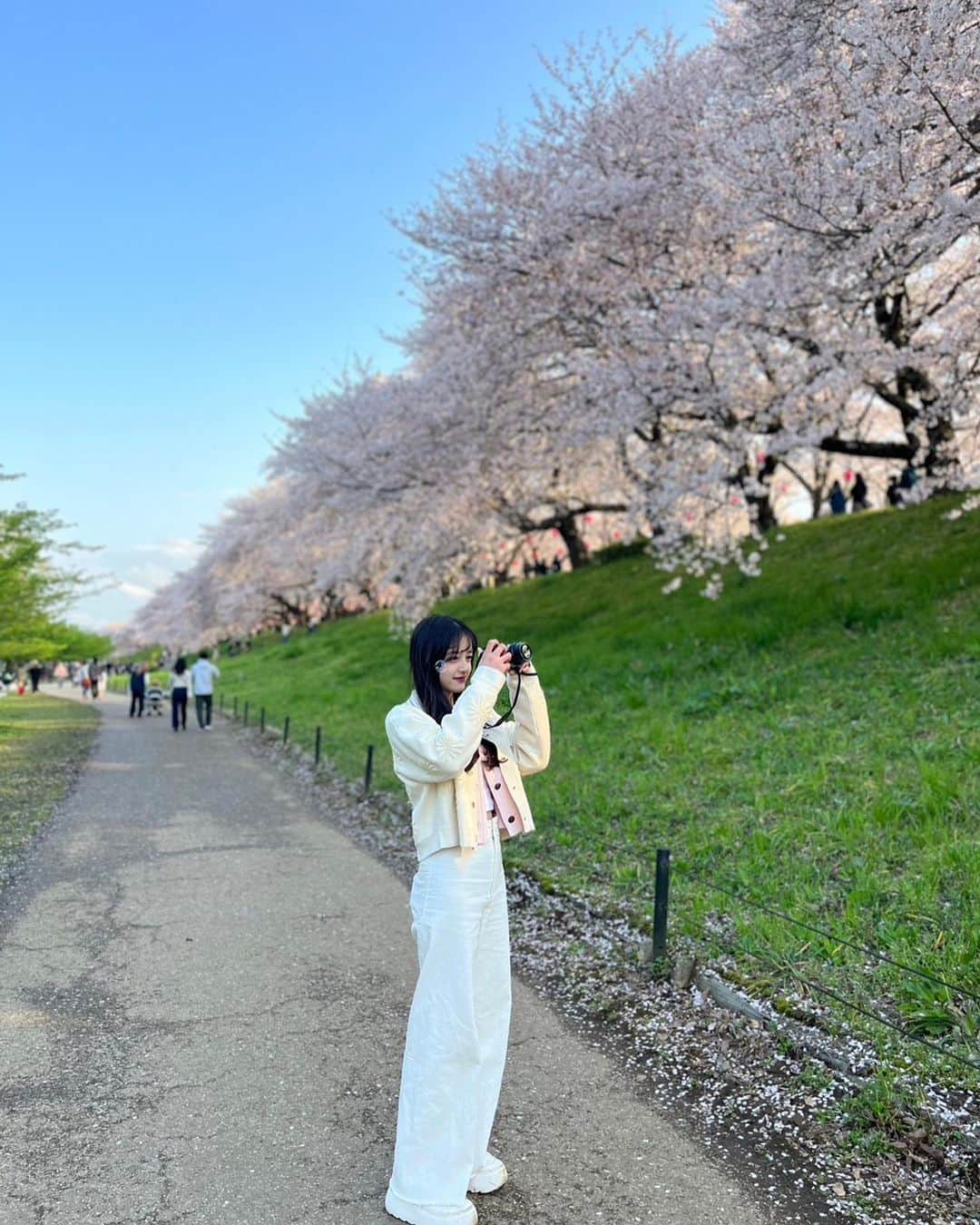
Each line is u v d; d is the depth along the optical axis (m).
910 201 8.03
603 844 6.15
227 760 13.75
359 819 8.88
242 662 36.25
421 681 2.88
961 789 5.63
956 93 7.43
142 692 23.61
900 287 11.03
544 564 27.39
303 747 13.84
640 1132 3.16
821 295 9.47
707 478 10.87
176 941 5.25
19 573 14.78
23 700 31.62
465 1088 2.66
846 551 13.18
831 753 6.94
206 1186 2.83
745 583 13.62
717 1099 3.37
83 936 5.36
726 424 11.81
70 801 10.05
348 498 18.44
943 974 3.90
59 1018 4.16
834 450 12.86
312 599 40.53
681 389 11.63
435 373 15.26
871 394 13.05
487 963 2.83
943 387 11.23
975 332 9.58
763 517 17.36
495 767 2.94
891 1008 3.79
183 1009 4.26
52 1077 3.58
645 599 15.32
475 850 2.78
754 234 11.16
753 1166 2.95
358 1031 4.02
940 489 13.37
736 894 5.18
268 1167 2.94
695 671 10.51
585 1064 3.68
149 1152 3.03
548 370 14.96
